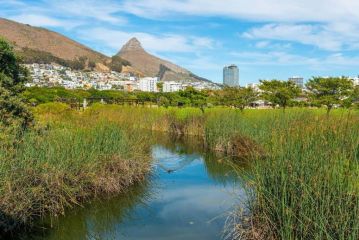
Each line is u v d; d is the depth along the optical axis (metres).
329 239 4.97
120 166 10.12
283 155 6.60
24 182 7.70
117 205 8.93
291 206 5.76
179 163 14.01
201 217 8.13
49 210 7.85
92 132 10.59
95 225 7.78
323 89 22.78
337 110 20.92
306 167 6.09
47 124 10.98
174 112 25.14
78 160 9.03
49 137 9.54
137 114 23.55
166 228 7.58
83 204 8.72
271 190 6.46
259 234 6.11
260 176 6.87
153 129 23.48
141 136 13.27
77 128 10.65
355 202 5.24
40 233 7.30
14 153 8.16
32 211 7.62
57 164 8.51
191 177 11.77
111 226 7.74
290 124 8.18
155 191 10.18
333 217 5.18
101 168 9.55
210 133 17.36
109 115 18.11
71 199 8.29
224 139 16.16
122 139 10.89
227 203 8.98
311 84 23.56
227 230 7.04
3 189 7.18
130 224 7.84
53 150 8.77
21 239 6.98
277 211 5.95
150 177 11.55
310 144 6.45
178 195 9.80
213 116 19.45
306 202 5.55
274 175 6.54
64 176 8.55
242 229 6.39
